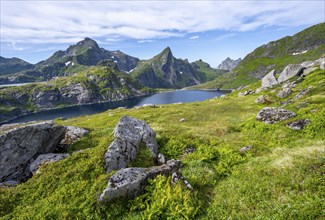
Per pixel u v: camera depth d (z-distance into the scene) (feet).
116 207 35.78
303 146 52.95
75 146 68.23
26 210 37.32
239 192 36.01
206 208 33.96
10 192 42.75
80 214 34.63
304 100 99.55
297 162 40.57
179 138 74.02
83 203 36.29
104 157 50.16
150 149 58.95
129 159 53.11
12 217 36.42
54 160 56.18
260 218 28.04
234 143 69.31
